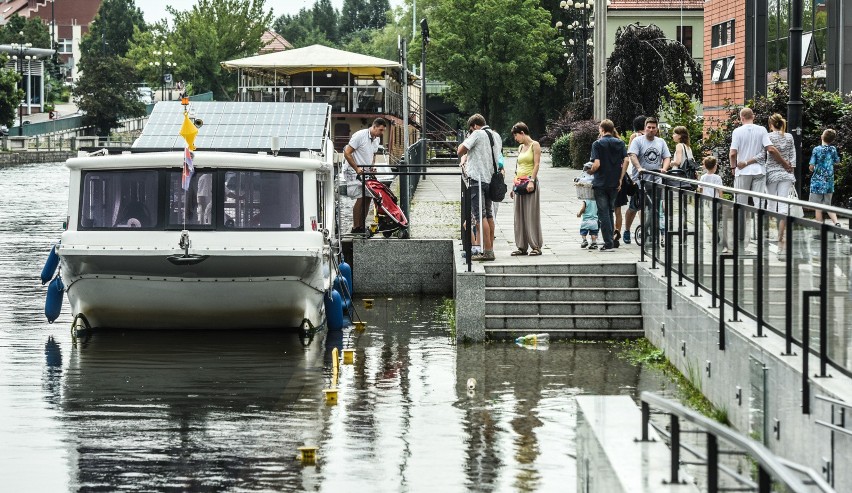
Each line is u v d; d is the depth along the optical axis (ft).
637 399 46.47
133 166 62.69
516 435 41.75
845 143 91.25
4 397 48.85
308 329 64.69
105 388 50.75
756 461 20.22
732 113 103.91
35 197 181.37
